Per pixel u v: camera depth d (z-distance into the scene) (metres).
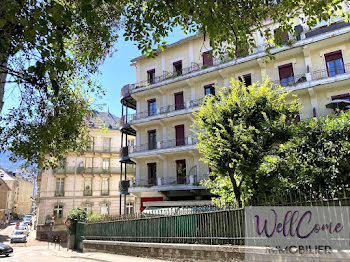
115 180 38.34
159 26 6.09
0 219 63.88
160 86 24.50
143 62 27.03
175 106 24.27
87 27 6.29
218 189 10.51
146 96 26.27
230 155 8.50
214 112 9.89
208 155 9.43
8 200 73.38
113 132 39.44
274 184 8.05
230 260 8.01
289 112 8.88
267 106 8.82
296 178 7.75
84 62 7.43
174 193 22.89
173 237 10.70
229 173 8.90
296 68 19.48
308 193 7.27
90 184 36.97
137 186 23.38
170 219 11.02
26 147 6.00
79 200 35.81
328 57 18.56
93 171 37.16
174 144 23.55
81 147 8.59
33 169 7.36
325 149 7.32
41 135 6.02
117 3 6.02
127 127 26.36
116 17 6.64
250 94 9.32
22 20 3.36
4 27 3.46
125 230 13.76
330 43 18.41
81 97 7.87
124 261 11.09
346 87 17.61
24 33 3.43
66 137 7.19
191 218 10.05
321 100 18.17
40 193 34.53
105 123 9.39
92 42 6.87
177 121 23.92
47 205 34.44
